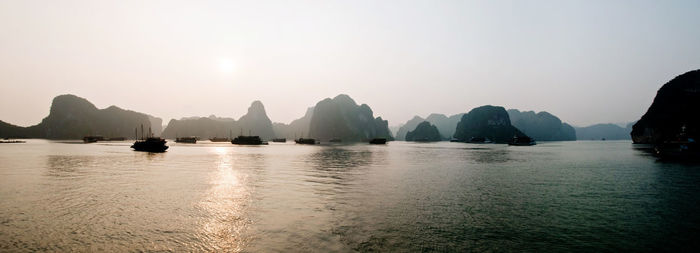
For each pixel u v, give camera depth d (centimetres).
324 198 2248
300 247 1320
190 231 1506
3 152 7656
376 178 3316
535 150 11250
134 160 5478
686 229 1570
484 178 3353
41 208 1906
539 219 1730
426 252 1273
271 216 1764
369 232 1504
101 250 1272
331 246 1330
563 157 7094
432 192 2497
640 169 4338
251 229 1540
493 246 1340
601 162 5581
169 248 1301
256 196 2309
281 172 3822
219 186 2736
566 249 1316
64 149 9331
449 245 1346
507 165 4966
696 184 2972
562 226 1609
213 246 1327
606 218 1759
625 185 2903
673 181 3162
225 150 9838
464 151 10338
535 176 3541
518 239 1423
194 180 3083
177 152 8344
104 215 1758
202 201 2128
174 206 1981
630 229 1570
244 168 4275
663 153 5694
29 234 1441
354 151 9906
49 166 4331
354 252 1270
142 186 2708
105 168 4134
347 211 1878
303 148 12212
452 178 3341
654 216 1800
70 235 1434
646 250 1315
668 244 1377
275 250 1289
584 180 3219
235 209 1916
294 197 2281
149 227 1558
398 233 1491
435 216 1777
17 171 3738
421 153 8838
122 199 2172
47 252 1248
